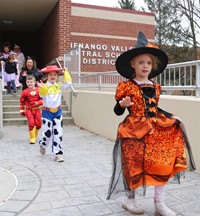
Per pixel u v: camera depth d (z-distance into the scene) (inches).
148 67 127.6
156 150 119.4
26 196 151.6
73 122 414.6
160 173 118.3
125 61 130.3
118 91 128.0
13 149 259.9
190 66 212.5
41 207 139.3
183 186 165.8
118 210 135.6
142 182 117.9
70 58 475.2
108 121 312.0
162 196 127.6
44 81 322.7
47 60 614.2
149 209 136.9
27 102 286.7
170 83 237.6
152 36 673.0
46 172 193.5
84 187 165.5
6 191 158.7
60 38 504.4
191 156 127.8
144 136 120.0
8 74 447.2
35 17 622.8
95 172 193.5
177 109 205.6
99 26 615.5
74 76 458.6
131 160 119.4
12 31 754.8
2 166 206.7
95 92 345.1
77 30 597.9
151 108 124.1
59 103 223.5
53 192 157.9
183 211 134.0
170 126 122.9
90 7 608.4
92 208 137.9
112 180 124.7
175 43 1248.2
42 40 678.5
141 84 126.0
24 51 767.1
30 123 283.0
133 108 124.9
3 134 331.6
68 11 509.0
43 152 235.0
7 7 552.1
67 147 269.0
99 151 253.4
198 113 187.6
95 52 608.4
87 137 319.6
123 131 124.0
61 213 133.0
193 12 1133.1
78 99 396.8
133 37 647.8
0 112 309.1
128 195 132.5
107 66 618.2
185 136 125.2
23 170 196.7
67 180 177.5
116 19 631.8
